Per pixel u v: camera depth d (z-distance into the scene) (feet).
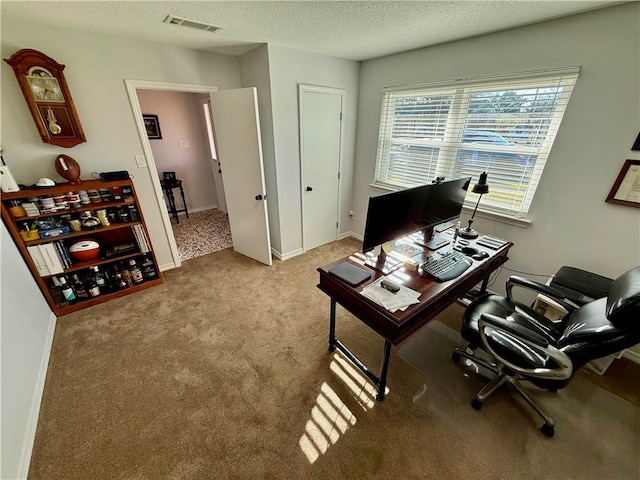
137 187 8.81
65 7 5.37
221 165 10.34
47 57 6.35
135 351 6.50
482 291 7.13
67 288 7.70
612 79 5.53
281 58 8.45
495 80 7.16
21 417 4.56
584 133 6.08
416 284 5.16
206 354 6.45
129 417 5.03
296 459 4.42
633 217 5.79
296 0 5.18
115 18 6.00
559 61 6.13
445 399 5.42
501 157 7.66
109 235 8.77
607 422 4.99
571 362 3.97
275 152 9.46
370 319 4.89
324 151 10.84
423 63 8.63
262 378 5.85
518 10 5.57
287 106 9.16
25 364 5.25
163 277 9.59
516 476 4.21
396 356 6.45
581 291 5.83
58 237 7.25
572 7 5.34
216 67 9.27
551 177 6.75
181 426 4.89
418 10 5.64
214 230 14.21
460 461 4.39
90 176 7.90
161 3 5.28
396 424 4.94
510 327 4.26
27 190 6.59
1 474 3.74
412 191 5.55
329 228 12.57
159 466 4.33
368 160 11.60
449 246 6.79
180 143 15.56
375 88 10.34
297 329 7.27
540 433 4.81
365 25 6.52
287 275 9.93
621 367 6.12
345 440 4.68
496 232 8.13
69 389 5.54
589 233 6.46
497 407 5.25
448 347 6.73
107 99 7.63
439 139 8.97
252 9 5.60
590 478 4.20
